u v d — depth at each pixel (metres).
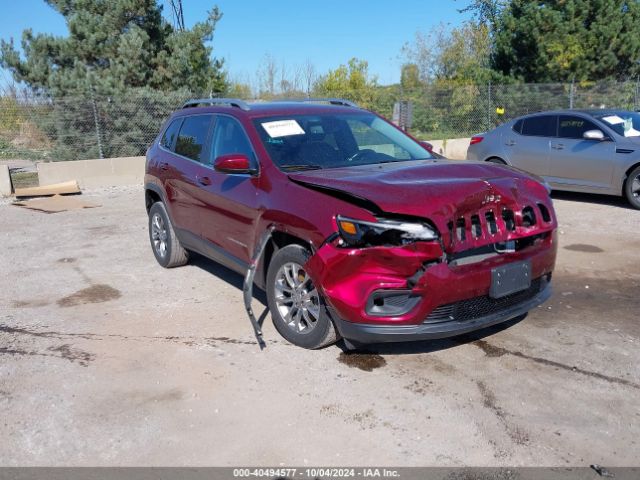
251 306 4.96
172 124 6.60
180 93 15.78
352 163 4.84
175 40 17.56
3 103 14.55
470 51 30.78
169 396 3.81
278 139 4.91
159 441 3.33
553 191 11.27
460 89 19.03
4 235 8.65
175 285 6.10
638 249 7.11
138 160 14.26
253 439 3.33
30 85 16.84
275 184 4.50
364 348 4.43
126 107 15.05
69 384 3.99
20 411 3.66
